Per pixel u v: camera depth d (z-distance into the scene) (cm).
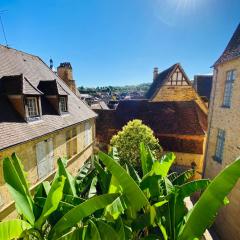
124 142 1448
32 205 524
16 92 970
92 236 417
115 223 470
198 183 528
